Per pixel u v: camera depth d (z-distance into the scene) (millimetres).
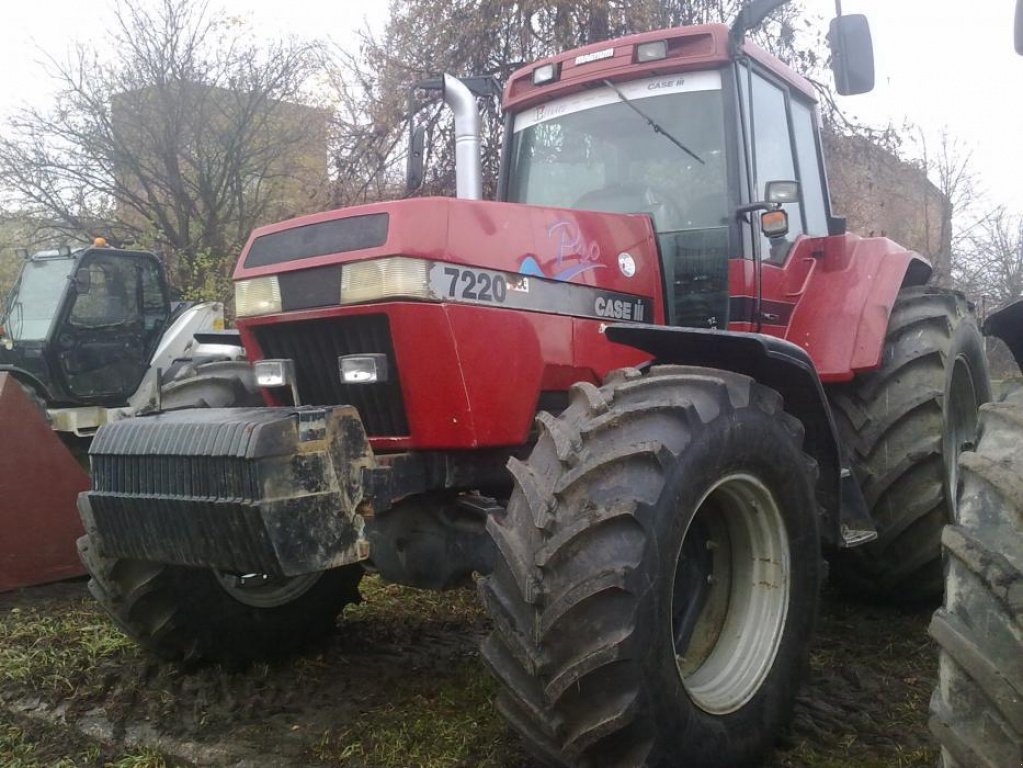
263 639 3545
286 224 3012
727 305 3475
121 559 3133
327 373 2979
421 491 2854
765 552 2846
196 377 3787
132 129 14828
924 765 2609
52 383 8359
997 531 1931
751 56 3805
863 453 3873
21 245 15438
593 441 2439
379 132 9930
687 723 2406
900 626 3906
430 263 2711
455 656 3645
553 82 4004
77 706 3268
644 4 9242
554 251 3035
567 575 2285
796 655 2828
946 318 4047
